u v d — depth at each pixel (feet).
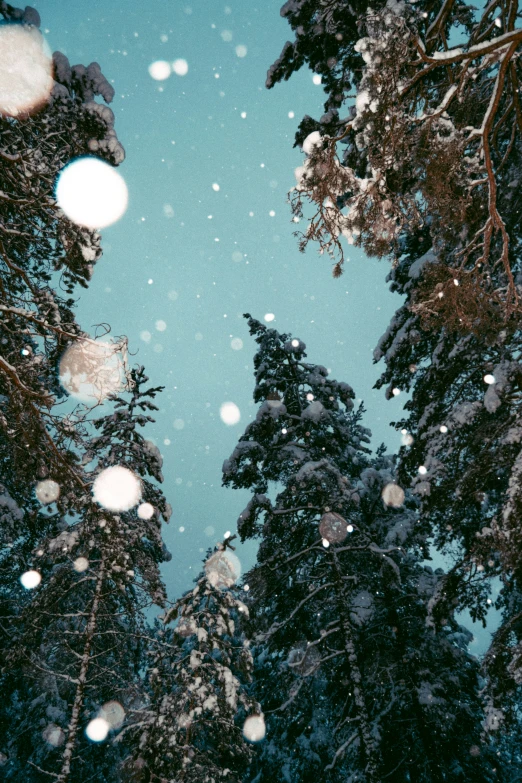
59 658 35.47
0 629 37.19
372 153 13.04
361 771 37.55
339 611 36.58
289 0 24.58
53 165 20.16
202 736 28.55
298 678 36.06
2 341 20.83
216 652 39.60
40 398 18.43
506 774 42.96
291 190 13.99
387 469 50.96
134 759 24.67
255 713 26.91
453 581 26.00
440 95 18.22
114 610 34.71
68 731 26.05
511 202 24.02
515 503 19.43
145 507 33.47
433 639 38.55
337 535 37.32
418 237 39.65
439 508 27.37
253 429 41.65
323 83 27.43
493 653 23.03
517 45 11.41
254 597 38.75
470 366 30.04
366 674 39.58
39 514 38.11
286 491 40.04
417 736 39.22
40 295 21.47
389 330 40.37
